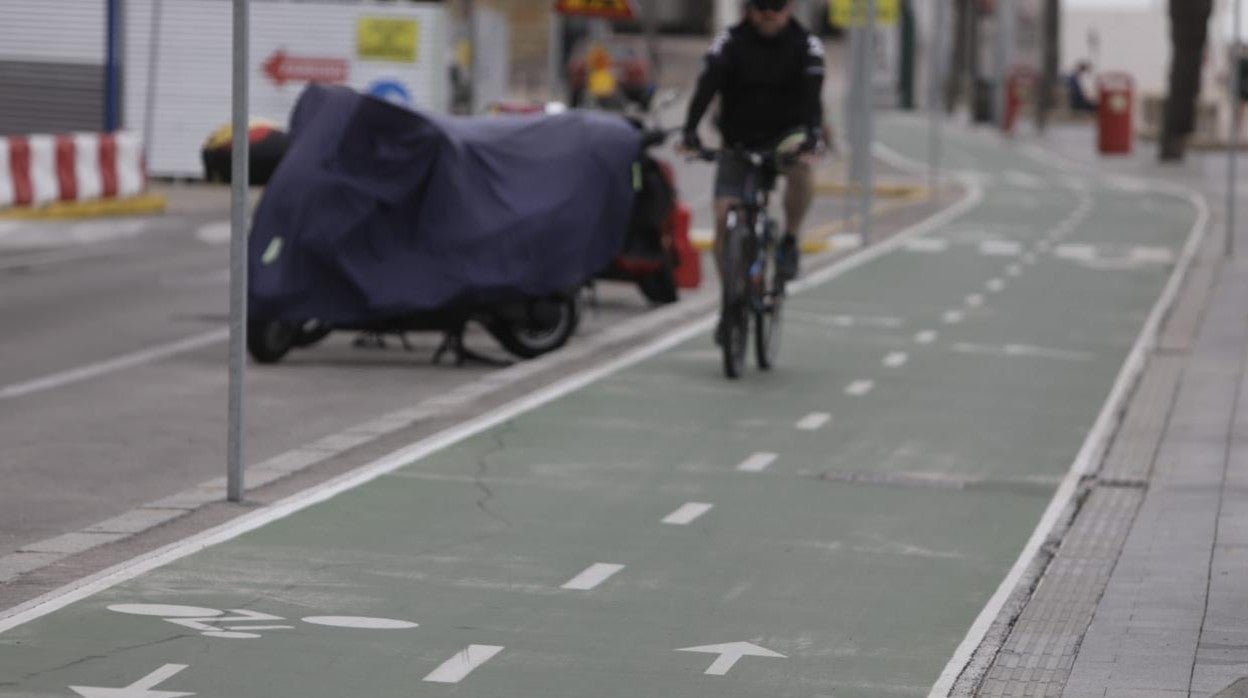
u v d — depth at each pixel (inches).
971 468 1443.2
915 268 2883.9
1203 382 1855.3
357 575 1089.4
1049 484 1390.3
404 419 1592.0
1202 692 895.7
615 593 1067.3
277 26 4581.7
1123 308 2437.3
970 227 3649.1
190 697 869.8
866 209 3250.5
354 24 4589.1
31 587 1049.5
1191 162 6304.1
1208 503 1321.4
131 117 4537.4
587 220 1942.7
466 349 1915.6
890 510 1293.1
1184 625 1010.1
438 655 944.3
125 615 994.1
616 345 2039.9
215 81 4525.1
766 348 1879.9
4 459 1435.8
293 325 1921.8
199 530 1187.9
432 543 1168.8
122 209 3742.6
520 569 1114.1
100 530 1184.8
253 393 1739.7
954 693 900.0
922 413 1667.1
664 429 1562.5
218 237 3289.9
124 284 2581.2
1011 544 1205.1
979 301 2492.6
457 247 1868.8
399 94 4601.4
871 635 997.2
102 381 1801.2
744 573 1118.4
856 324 2246.6
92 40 4520.2
